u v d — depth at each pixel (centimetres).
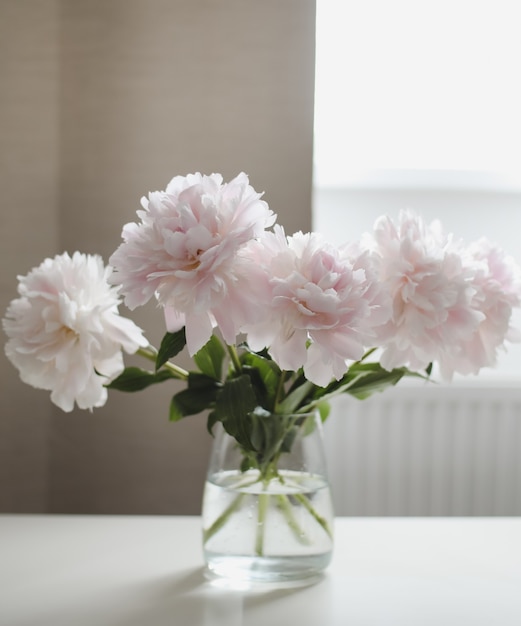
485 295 112
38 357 111
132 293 102
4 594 118
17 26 177
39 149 179
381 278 110
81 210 180
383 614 114
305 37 178
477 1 221
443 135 224
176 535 138
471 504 214
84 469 183
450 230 226
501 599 118
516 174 224
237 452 118
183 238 100
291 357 102
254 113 179
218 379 123
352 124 222
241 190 103
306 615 113
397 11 221
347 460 212
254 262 104
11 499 184
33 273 114
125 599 117
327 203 223
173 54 178
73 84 178
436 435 212
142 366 180
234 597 118
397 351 110
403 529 141
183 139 179
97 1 177
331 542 122
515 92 223
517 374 223
